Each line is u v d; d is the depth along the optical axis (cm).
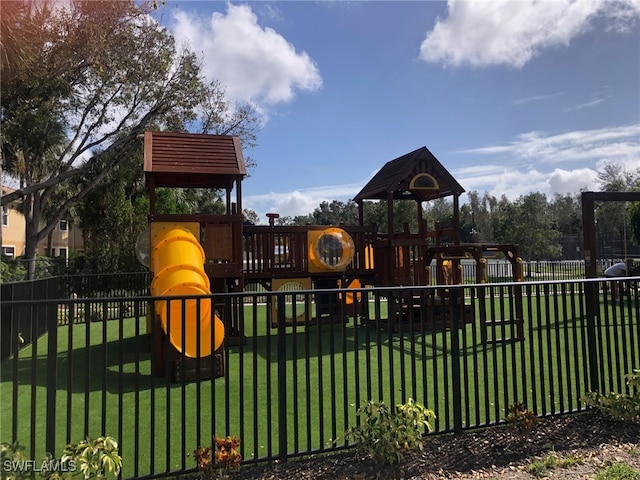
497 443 358
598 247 3609
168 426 310
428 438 368
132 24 1606
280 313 338
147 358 762
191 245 762
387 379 595
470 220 6147
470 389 557
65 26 1290
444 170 1250
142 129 1923
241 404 325
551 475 311
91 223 2438
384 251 1205
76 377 632
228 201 1090
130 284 1441
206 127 2069
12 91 1363
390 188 1207
